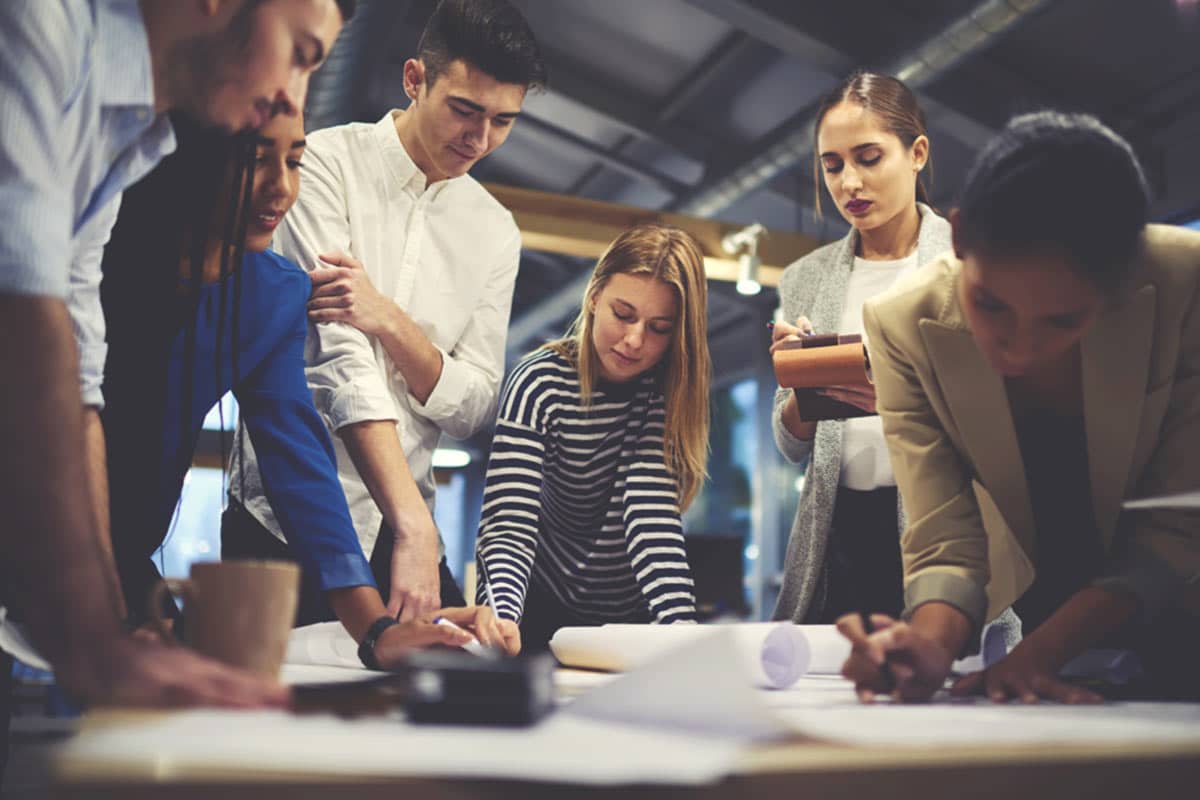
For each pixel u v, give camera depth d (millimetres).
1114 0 4859
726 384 9914
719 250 6145
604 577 1854
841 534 1891
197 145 1124
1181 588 1016
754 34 5141
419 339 1773
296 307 1415
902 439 1171
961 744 555
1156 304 1057
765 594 8469
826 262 2113
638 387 1820
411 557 1466
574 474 1808
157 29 841
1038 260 854
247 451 1632
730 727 575
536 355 1825
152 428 1251
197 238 1199
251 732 539
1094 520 1210
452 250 1928
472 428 1909
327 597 1216
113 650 666
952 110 5410
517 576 1627
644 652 1096
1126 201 860
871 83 2006
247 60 848
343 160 1844
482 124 1791
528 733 563
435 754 489
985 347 995
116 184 906
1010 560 1190
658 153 6953
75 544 681
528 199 5598
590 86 6301
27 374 690
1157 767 549
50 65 744
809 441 1984
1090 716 741
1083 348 1061
